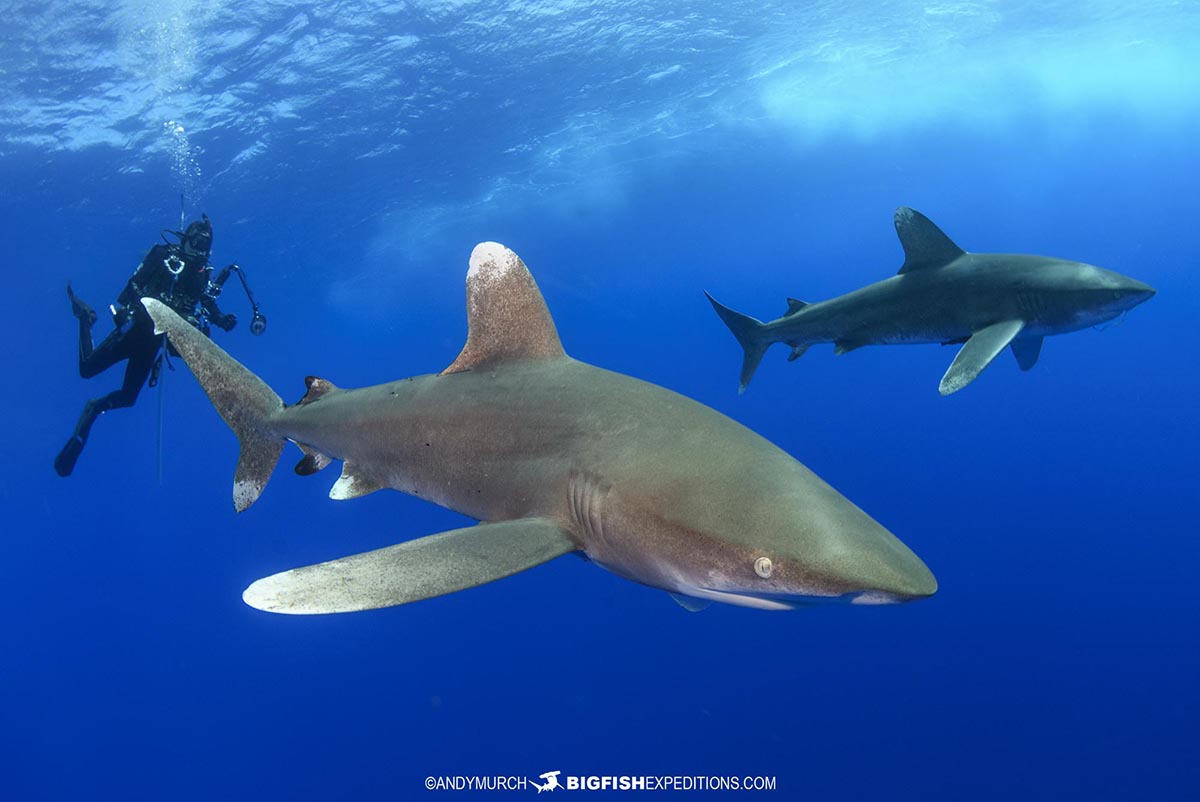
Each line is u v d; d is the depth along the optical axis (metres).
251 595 3.02
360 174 32.47
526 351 4.46
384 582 3.12
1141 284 7.77
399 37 23.73
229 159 27.97
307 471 5.70
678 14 26.36
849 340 9.43
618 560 3.63
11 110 22.70
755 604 3.25
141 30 20.67
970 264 8.52
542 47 26.28
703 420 3.73
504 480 4.14
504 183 39.72
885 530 3.16
